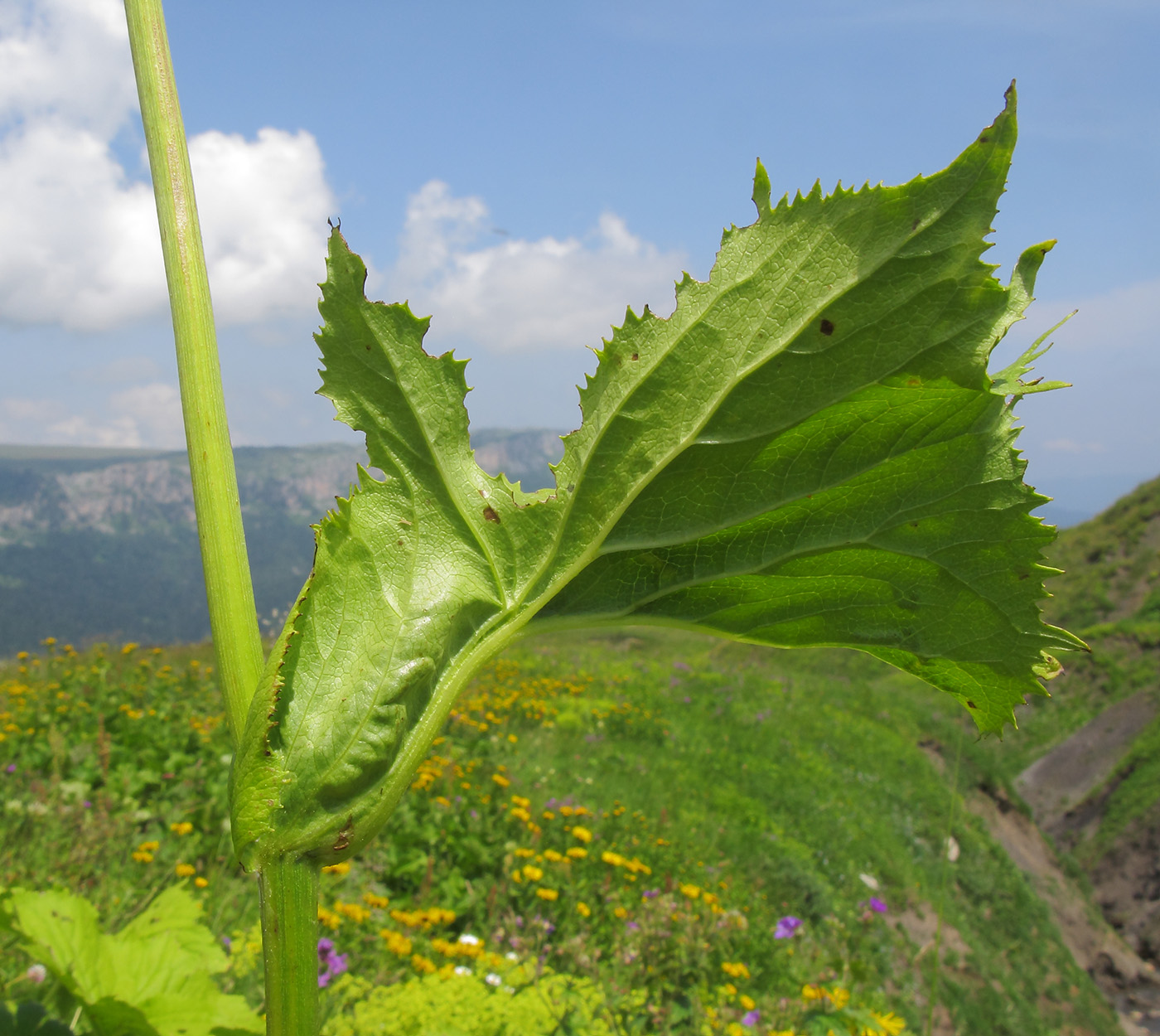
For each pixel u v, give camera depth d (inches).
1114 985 486.9
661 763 389.1
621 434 33.5
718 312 32.4
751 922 215.8
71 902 67.2
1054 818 799.1
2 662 343.3
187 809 189.5
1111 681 950.4
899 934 305.6
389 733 28.4
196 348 29.1
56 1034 48.0
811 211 31.0
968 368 30.6
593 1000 124.4
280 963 27.2
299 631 28.7
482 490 33.1
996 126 28.9
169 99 30.5
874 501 33.8
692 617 36.4
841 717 613.3
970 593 34.9
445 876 187.2
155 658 369.4
